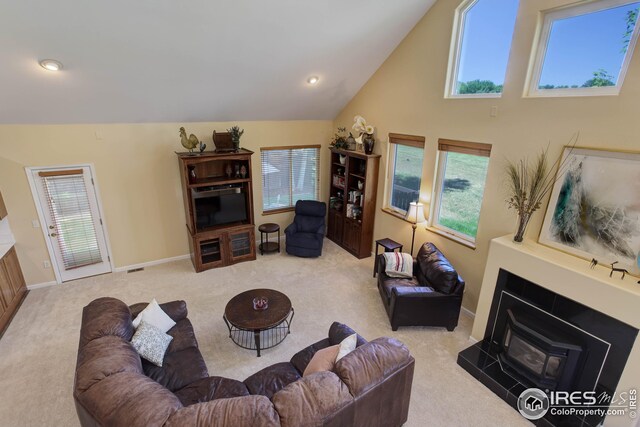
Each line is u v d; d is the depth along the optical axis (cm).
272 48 428
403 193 554
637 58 271
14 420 295
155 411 189
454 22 416
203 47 394
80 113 460
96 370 217
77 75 386
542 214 352
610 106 289
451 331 418
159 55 389
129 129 516
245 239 596
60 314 445
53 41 332
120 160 522
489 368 341
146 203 558
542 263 317
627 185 283
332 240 707
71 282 525
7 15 293
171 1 323
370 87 573
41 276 509
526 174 361
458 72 433
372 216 607
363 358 238
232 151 557
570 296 300
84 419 207
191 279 539
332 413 204
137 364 243
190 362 300
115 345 249
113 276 546
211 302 476
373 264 598
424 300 400
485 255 422
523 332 318
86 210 518
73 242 521
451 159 462
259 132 627
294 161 688
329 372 227
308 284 527
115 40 351
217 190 568
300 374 289
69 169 492
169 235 592
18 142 454
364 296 495
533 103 346
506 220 392
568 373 299
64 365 358
